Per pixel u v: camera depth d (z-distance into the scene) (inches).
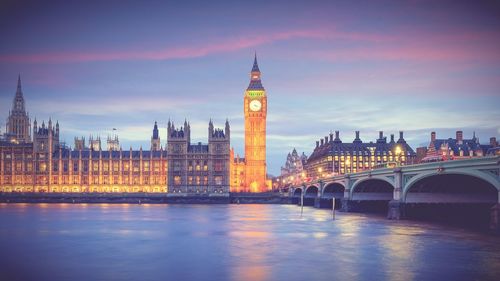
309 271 2298.2
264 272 2289.6
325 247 2947.8
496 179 3038.9
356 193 5703.7
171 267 2407.7
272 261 2534.5
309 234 3553.2
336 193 7037.4
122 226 4224.9
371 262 2472.9
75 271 2327.8
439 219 4350.4
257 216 5393.7
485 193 4037.9
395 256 2615.7
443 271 2255.2
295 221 4643.2
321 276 2201.0
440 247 2864.2
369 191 5713.6
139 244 3129.9
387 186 5442.9
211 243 3157.0
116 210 6683.1
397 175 4315.9
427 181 4077.3
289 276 2209.6
